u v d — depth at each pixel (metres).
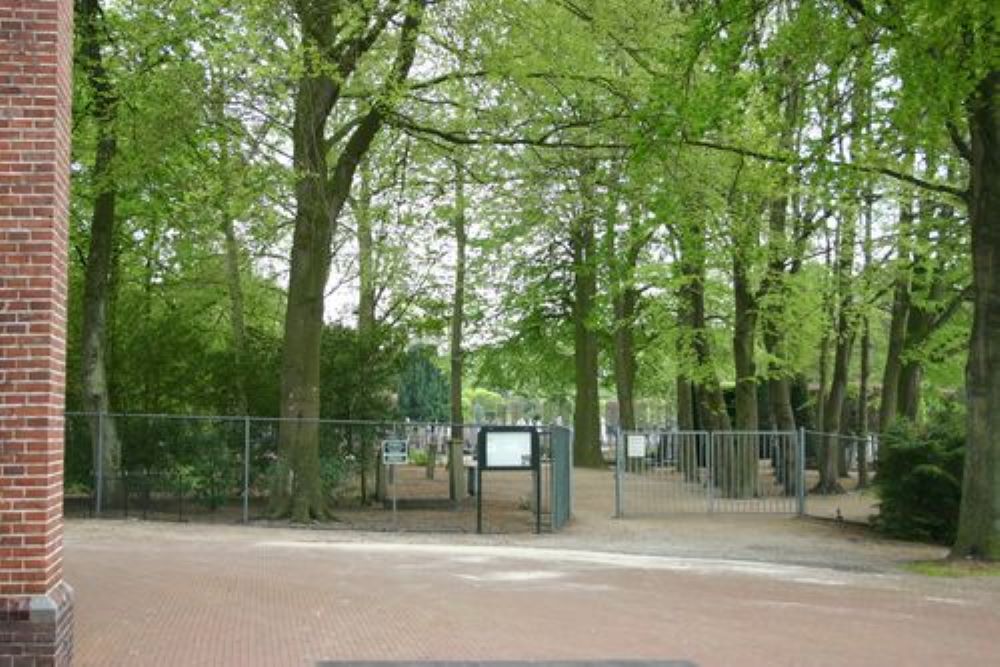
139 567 14.20
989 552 17.48
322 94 21.39
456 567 15.30
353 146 23.09
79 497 23.92
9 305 7.74
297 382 22.59
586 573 15.20
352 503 25.66
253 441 23.58
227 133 20.70
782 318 31.11
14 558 7.61
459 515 24.27
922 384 42.12
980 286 18.02
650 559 17.66
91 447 23.09
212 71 19.44
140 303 29.34
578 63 20.91
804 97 21.70
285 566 14.78
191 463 23.28
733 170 24.23
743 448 25.89
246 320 33.91
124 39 20.67
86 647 9.27
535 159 25.03
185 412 27.92
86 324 24.69
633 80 21.05
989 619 12.36
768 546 20.31
